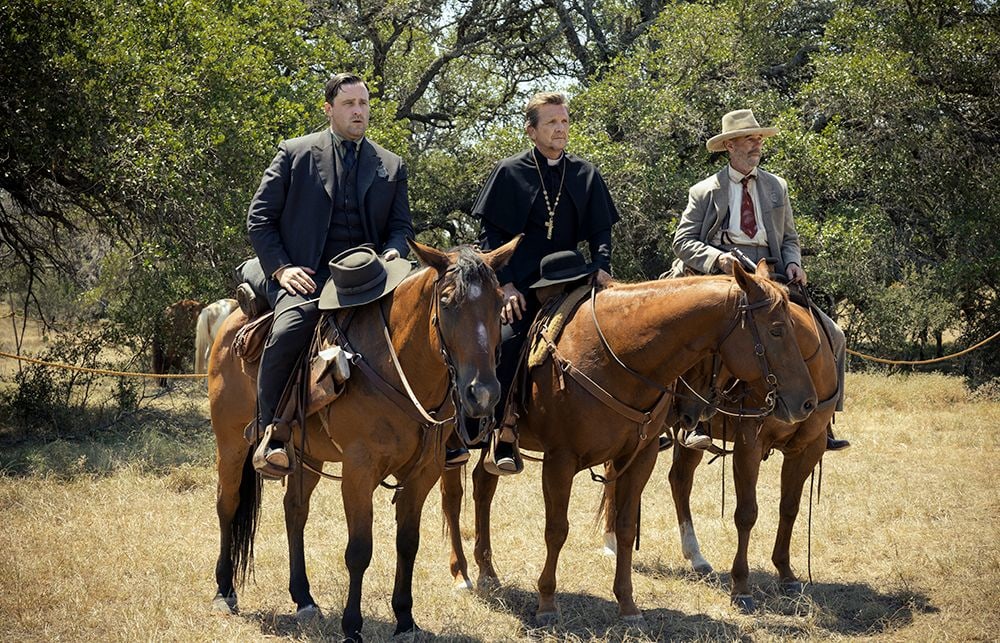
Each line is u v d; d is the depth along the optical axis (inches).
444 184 808.9
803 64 854.5
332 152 202.7
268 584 236.1
